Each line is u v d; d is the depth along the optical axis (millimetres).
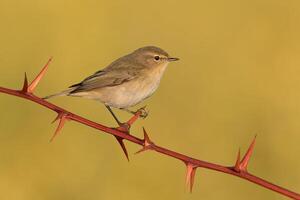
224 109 14789
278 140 14141
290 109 14898
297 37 16812
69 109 14555
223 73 15984
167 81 15414
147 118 14367
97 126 5266
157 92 14922
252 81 15750
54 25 16484
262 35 16984
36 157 13102
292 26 17078
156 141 14023
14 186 12648
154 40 17359
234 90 15406
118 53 16609
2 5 16719
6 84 15039
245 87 15555
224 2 18141
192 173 4953
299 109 14891
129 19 17375
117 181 12914
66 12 16688
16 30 16250
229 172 4910
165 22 17672
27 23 16422
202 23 17766
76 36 16406
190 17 17875
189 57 16500
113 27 17109
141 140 5164
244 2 17953
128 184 12906
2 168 12844
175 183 13023
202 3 18359
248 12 17719
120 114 14453
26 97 5098
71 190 12734
